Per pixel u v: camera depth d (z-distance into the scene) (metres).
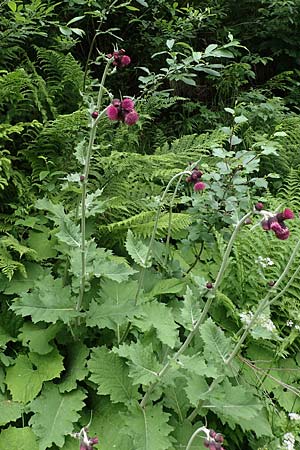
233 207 2.96
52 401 2.42
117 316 2.51
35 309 2.44
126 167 3.52
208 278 3.35
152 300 2.86
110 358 2.52
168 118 5.50
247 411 2.18
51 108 3.62
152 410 2.29
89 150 2.24
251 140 4.98
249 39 6.21
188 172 2.45
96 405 2.54
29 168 3.63
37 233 3.19
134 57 5.20
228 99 5.63
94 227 3.26
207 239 3.05
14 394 2.43
